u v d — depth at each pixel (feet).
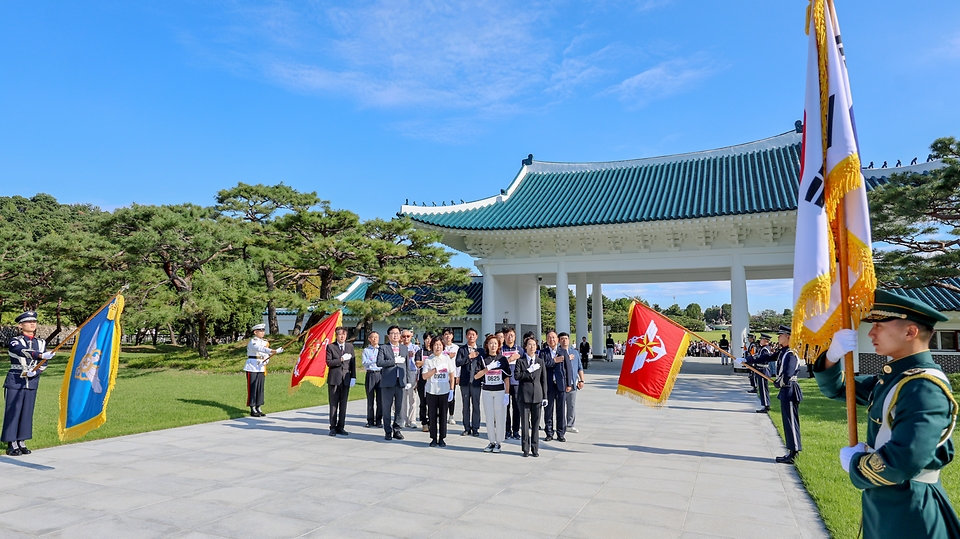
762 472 27.35
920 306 10.02
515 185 109.50
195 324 109.09
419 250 93.66
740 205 81.56
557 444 34.50
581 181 107.24
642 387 31.81
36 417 43.32
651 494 23.41
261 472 26.76
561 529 19.10
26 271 122.11
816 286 12.16
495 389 32.07
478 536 18.38
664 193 93.45
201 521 19.58
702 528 19.31
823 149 12.62
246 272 94.27
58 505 21.29
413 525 19.39
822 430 38.52
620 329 251.60
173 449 32.19
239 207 125.59
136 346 161.58
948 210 56.39
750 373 66.85
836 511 20.44
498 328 101.04
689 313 319.68
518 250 98.89
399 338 37.78
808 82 13.14
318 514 20.47
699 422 43.34
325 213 93.91
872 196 61.67
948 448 9.62
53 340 165.58
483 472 27.09
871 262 11.41
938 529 9.49
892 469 9.14
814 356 12.21
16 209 241.14
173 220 86.48
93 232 101.50
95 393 27.32
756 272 96.07
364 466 28.22
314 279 170.40
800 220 12.82
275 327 109.70
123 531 18.52
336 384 37.78
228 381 73.51
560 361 35.60
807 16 13.47
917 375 9.64
